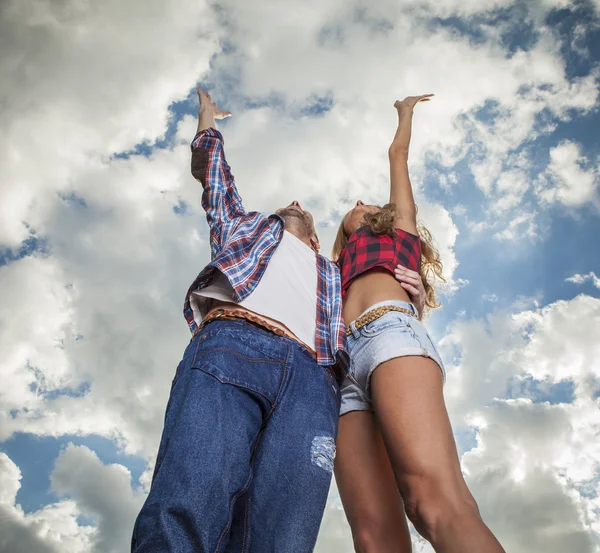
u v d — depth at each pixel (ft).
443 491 4.76
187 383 4.64
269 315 5.31
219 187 6.56
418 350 5.48
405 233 7.25
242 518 4.47
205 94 7.97
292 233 6.84
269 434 4.71
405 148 8.66
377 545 5.55
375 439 5.90
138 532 3.89
